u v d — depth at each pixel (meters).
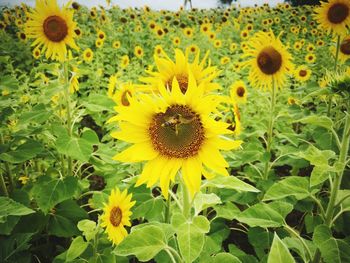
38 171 0.64
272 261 0.20
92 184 0.77
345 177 0.47
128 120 0.30
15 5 2.93
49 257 0.52
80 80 1.32
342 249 0.32
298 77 1.10
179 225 0.27
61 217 0.48
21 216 0.47
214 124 0.28
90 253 0.43
